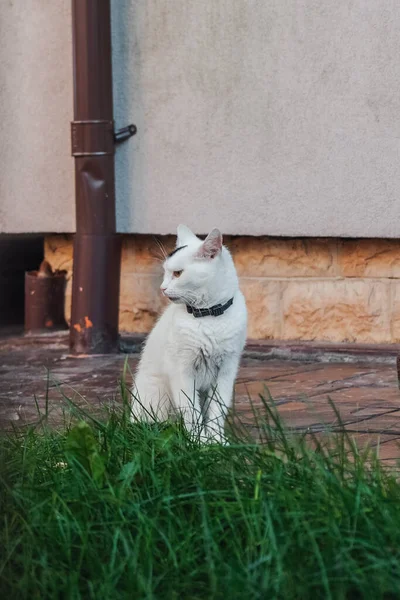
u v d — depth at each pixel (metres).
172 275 5.23
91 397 6.51
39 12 8.95
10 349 8.88
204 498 3.63
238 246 8.66
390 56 7.75
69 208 9.02
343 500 3.45
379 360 7.76
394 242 8.11
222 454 4.04
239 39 8.20
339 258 8.30
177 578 3.22
